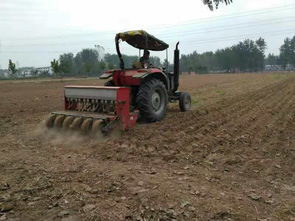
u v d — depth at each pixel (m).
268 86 23.11
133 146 6.60
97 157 5.96
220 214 3.75
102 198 4.14
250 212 3.84
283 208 3.98
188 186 4.54
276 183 4.78
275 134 7.80
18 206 3.97
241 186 4.63
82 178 4.85
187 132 7.82
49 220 3.64
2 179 4.83
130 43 10.14
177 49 10.57
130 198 4.14
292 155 6.14
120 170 5.21
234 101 13.91
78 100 8.39
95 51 101.44
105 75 9.23
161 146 6.60
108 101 7.66
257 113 10.71
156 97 8.94
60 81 44.41
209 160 5.80
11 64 62.88
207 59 113.75
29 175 5.00
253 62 107.50
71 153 6.26
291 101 13.88
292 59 113.62
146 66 9.47
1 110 12.79
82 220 3.62
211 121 9.23
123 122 7.58
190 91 19.80
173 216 3.69
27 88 29.31
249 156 6.07
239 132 7.98
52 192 4.33
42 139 7.48
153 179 4.80
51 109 13.03
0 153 6.31
